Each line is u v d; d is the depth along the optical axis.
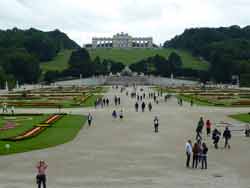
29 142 66.88
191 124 92.81
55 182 43.78
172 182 44.03
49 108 129.88
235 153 59.94
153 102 157.75
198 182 44.06
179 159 55.41
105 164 52.12
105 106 140.00
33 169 49.22
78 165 51.44
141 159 55.22
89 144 66.06
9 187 41.84
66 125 88.75
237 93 198.25
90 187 41.97
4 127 83.31
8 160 53.91
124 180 44.72
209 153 59.94
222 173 48.06
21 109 126.00
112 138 72.31
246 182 44.12
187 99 170.12
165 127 87.56
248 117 104.81
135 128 85.69
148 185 42.78
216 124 92.69
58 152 59.38
